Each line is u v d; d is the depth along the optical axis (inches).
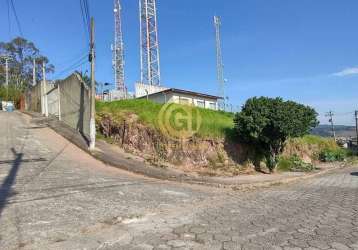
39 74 2849.4
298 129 963.3
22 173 552.1
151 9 1774.1
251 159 998.4
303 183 766.5
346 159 1788.9
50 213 353.4
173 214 378.6
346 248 263.6
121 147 899.4
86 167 660.1
